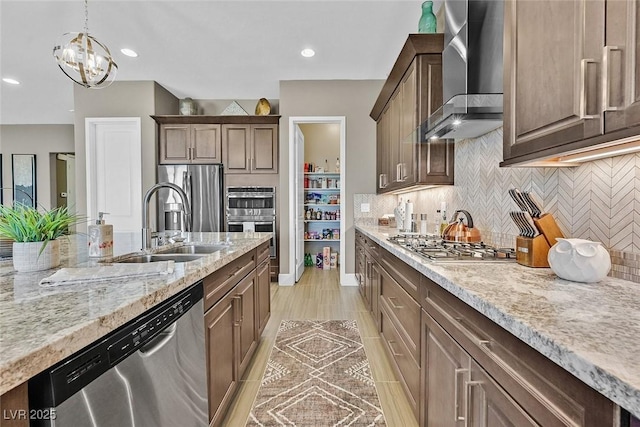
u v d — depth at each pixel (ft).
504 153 4.16
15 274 3.59
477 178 7.02
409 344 5.28
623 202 3.52
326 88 13.75
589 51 2.71
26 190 20.39
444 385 3.77
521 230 4.58
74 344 1.96
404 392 5.69
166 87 14.51
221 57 11.61
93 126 13.88
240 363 6.01
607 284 3.32
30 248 3.68
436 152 8.29
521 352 2.34
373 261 9.21
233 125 14.43
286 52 11.25
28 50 10.91
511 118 3.99
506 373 2.50
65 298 2.66
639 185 3.34
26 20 9.14
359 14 9.04
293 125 13.85
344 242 13.96
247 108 16.10
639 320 2.27
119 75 13.16
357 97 13.75
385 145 11.95
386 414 5.44
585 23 2.75
